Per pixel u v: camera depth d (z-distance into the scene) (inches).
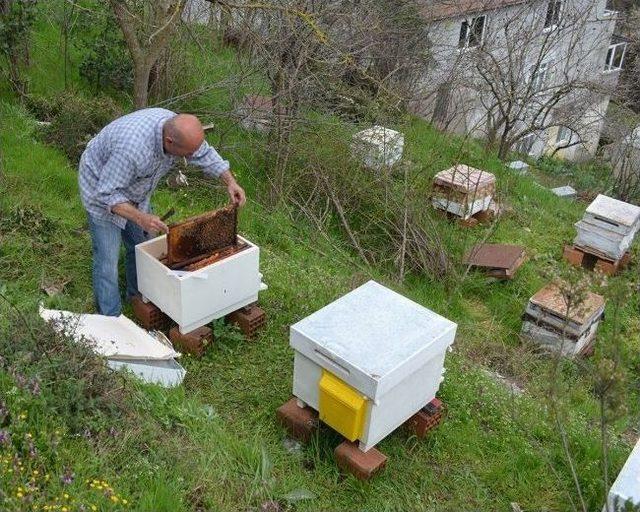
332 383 131.6
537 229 326.6
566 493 135.2
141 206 159.3
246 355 165.9
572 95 626.8
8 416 114.0
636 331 258.2
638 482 124.2
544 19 564.1
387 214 271.7
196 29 329.7
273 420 148.2
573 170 604.7
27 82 280.7
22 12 264.7
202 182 254.8
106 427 121.8
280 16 250.7
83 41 312.5
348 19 287.6
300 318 182.9
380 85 281.0
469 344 217.6
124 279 182.4
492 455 152.1
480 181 288.7
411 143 320.2
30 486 103.0
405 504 134.4
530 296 262.2
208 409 143.3
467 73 551.2
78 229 196.4
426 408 148.6
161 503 110.7
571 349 226.1
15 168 219.8
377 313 140.5
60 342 131.6
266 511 120.4
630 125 519.8
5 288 157.2
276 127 263.7
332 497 132.0
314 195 276.5
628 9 746.2
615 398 110.1
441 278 256.1
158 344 151.9
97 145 148.6
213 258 161.3
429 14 466.6
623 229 276.5
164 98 295.9
